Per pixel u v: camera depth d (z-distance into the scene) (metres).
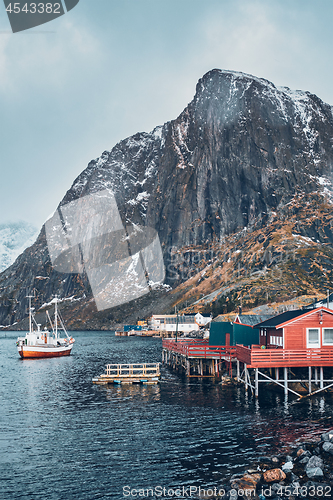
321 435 30.23
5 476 26.53
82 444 32.19
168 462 27.91
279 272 184.75
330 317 46.25
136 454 29.58
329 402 42.53
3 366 86.25
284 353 45.28
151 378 59.50
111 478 25.81
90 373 73.19
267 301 155.88
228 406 42.72
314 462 25.14
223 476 25.39
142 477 25.77
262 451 29.06
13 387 59.28
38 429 36.66
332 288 162.50
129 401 47.12
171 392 51.41
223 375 57.81
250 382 49.91
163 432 34.50
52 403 47.44
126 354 105.81
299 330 46.12
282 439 31.52
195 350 60.16
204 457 28.50
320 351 45.22
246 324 59.44
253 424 35.81
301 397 45.09
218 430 34.47
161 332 190.88
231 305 162.62
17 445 32.31
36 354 103.25
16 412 43.25
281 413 39.16
